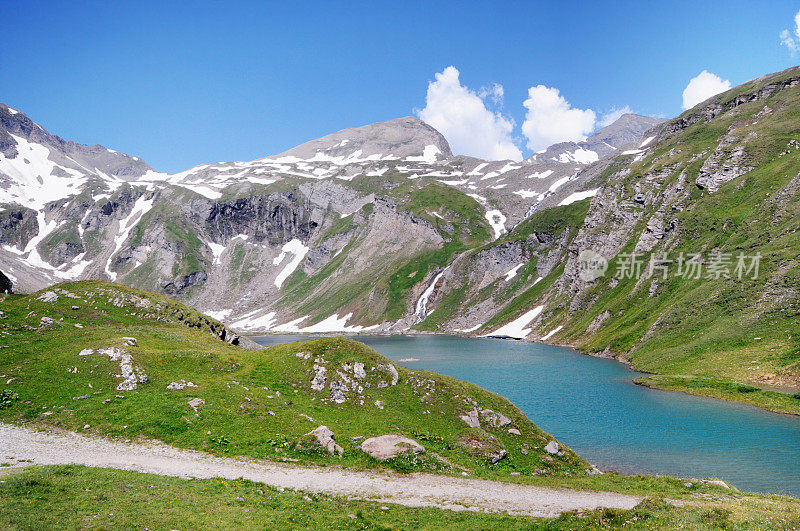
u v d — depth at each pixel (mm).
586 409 77062
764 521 23156
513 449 45938
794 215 123562
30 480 25422
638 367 114500
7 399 44688
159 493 26844
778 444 57312
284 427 43219
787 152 159750
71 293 82562
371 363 57250
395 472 36844
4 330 63844
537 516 28297
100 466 32281
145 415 42812
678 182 193000
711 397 83062
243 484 30734
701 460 52438
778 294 104688
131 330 71312
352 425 46469
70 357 52875
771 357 90438
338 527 24609
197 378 52312
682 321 122188
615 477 40000
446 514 28172
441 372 117375
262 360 59719
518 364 130500
